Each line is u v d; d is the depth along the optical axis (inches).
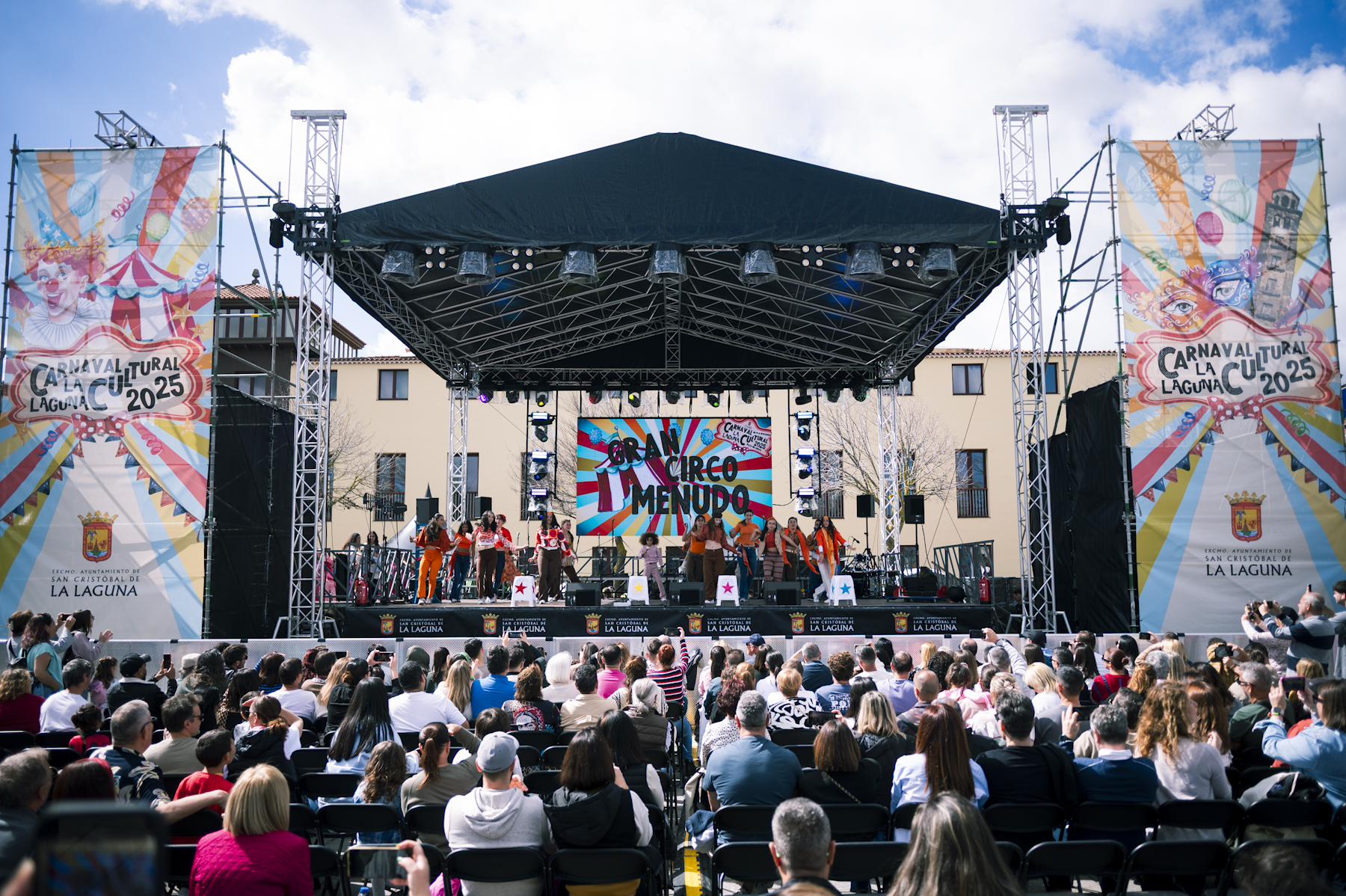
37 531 502.9
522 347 774.5
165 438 507.8
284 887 141.0
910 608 583.2
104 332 514.6
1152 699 198.8
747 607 584.1
